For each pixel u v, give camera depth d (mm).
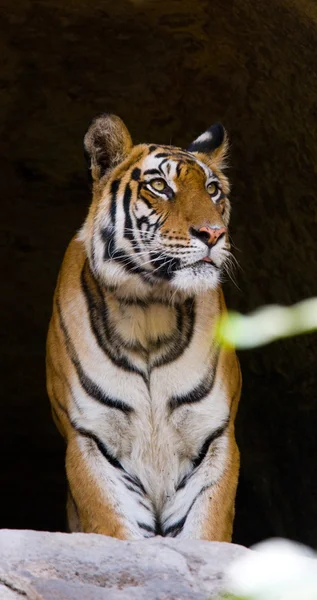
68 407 7449
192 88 13281
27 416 13266
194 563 5250
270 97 12922
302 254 12500
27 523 13359
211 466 7348
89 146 7477
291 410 12336
